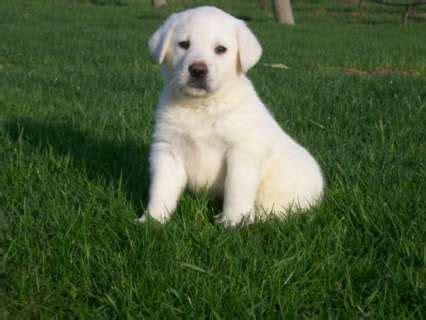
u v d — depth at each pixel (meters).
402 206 1.31
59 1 8.34
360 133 1.84
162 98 1.37
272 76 2.75
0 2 7.79
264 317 1.08
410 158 1.60
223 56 1.33
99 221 1.28
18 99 2.13
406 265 1.16
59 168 1.52
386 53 4.06
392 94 2.25
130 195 1.41
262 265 1.15
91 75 2.76
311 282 1.14
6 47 3.86
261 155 1.32
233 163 1.31
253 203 1.33
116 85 2.51
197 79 1.29
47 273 1.18
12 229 1.28
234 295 1.09
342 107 2.04
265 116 1.35
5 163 1.54
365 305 1.09
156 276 1.13
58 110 2.02
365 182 1.43
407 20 7.49
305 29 6.04
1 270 1.18
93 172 1.51
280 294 1.11
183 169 1.36
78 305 1.12
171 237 1.22
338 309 1.09
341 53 4.03
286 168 1.36
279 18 6.70
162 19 6.53
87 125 1.83
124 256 1.18
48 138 1.71
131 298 1.09
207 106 1.32
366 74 3.08
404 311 1.07
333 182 1.46
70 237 1.23
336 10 8.62
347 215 1.29
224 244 1.21
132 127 1.82
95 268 1.17
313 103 2.10
